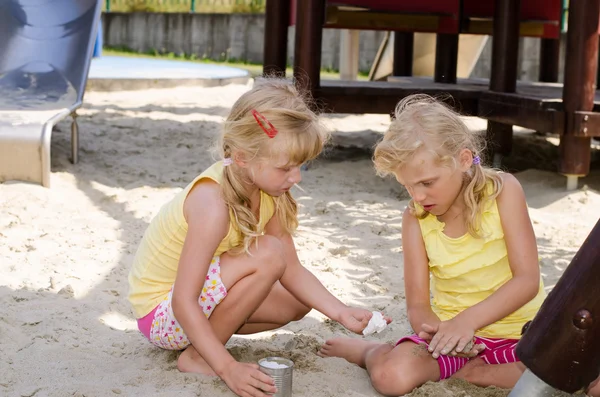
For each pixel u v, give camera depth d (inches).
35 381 105.3
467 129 104.4
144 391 101.7
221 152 103.9
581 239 187.5
